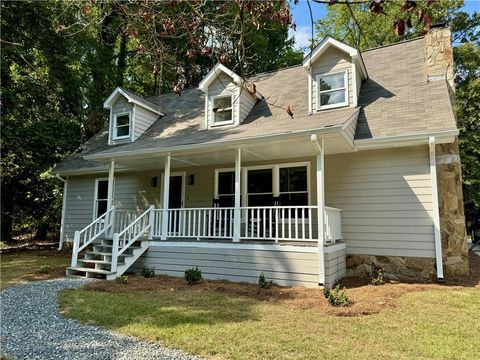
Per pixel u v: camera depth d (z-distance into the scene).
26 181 17.58
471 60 19.38
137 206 12.65
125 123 13.14
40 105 15.51
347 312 5.20
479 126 17.95
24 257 12.60
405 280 7.85
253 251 7.73
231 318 4.95
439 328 4.51
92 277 8.41
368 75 10.44
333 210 7.93
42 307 5.59
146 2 3.40
